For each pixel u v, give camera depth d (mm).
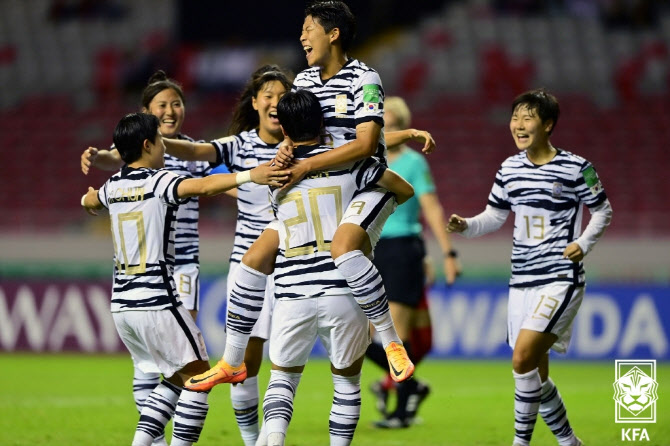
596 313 43719
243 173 17391
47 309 47156
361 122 17438
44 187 68688
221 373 17812
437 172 67312
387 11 86250
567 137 69812
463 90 76625
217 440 23281
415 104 74562
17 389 34438
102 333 46688
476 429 25438
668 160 67812
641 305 43344
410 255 26094
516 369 19984
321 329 17656
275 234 18031
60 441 23094
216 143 20750
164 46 81938
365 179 17594
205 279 44406
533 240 20453
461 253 52469
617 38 80375
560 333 20219
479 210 64125
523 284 20562
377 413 28859
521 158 20984
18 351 47188
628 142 69438
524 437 20203
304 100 17438
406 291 25922
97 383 36250
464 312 44719
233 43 86062
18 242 56500
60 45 83125
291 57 82438
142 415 18438
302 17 86438
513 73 77438
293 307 17422
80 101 77188
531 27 81750
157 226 18016
